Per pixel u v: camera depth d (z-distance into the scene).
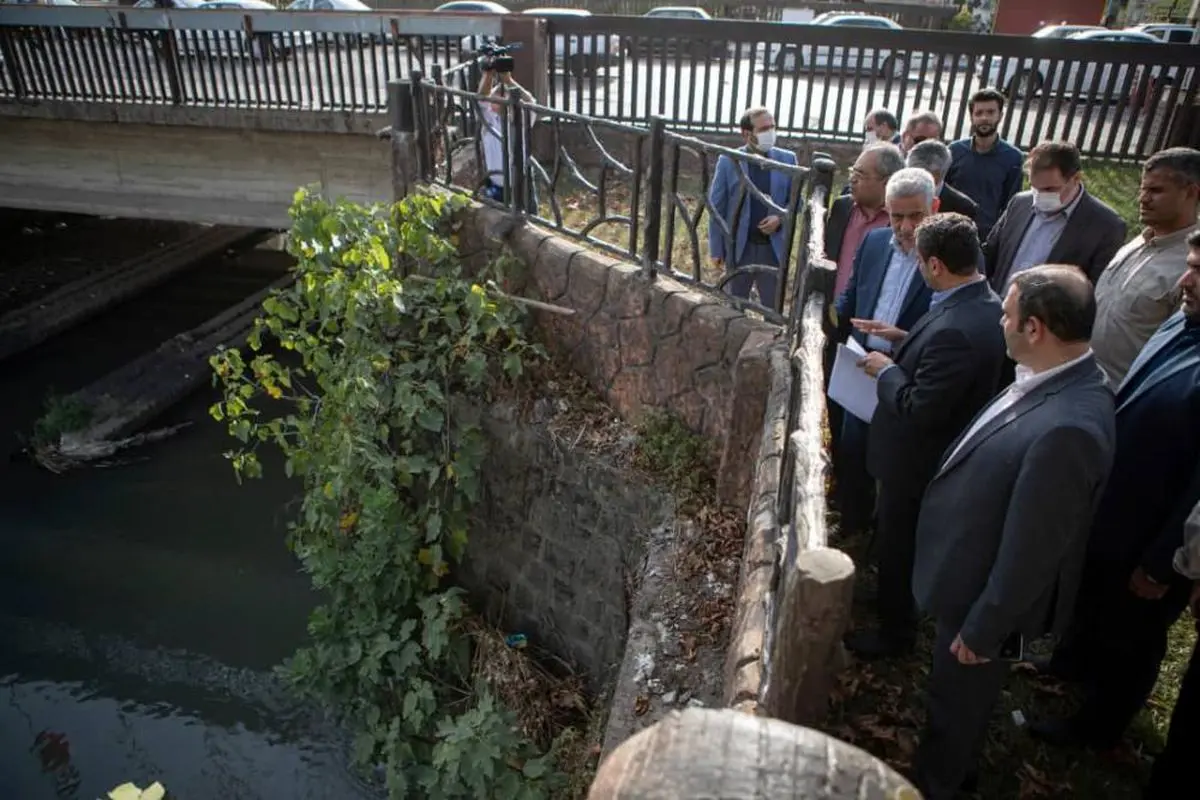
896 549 3.26
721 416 5.07
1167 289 3.09
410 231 6.32
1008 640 2.41
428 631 6.02
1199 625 2.52
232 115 9.27
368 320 6.16
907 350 3.05
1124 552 2.77
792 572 1.95
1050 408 2.25
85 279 14.05
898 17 23.14
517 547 6.46
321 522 6.60
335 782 7.07
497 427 6.39
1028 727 3.19
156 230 16.44
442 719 6.06
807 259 3.93
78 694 7.78
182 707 7.68
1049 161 3.65
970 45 8.39
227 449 10.74
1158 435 2.67
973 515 2.39
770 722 0.85
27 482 10.15
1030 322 2.27
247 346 12.35
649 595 4.54
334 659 6.53
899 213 3.39
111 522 9.58
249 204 10.05
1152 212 3.13
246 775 7.09
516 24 8.80
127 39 9.36
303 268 6.29
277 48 9.11
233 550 9.23
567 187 9.02
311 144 9.48
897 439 3.10
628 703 3.97
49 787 7.02
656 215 5.35
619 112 9.25
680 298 5.21
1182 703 2.64
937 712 2.63
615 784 0.83
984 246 4.20
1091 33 14.51
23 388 11.73
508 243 6.44
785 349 4.42
